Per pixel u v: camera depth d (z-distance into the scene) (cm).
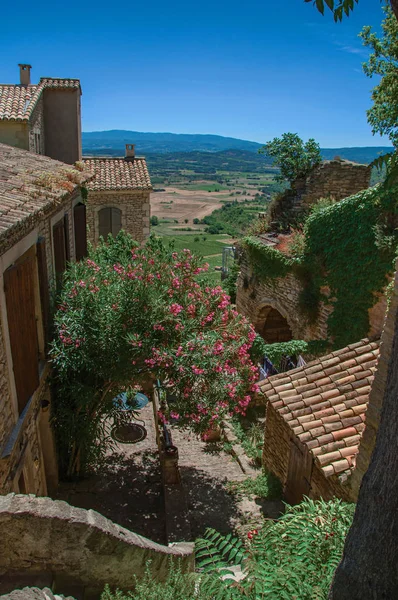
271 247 1358
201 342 697
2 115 1159
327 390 739
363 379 741
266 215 1692
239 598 305
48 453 766
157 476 886
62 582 335
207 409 707
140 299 715
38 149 1335
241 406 792
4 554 323
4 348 495
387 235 973
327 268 1140
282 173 1855
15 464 520
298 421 696
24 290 574
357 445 639
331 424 671
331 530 390
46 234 748
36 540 321
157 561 377
